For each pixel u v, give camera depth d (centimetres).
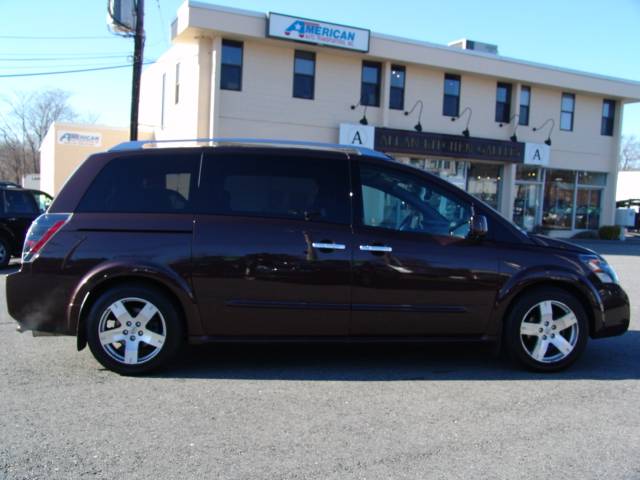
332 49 1970
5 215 1090
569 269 500
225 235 476
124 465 320
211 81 1888
